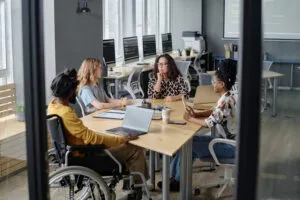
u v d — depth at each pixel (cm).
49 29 483
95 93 429
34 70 200
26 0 196
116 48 798
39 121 202
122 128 345
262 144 163
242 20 155
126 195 380
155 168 420
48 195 209
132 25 837
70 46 511
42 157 204
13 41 359
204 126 353
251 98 156
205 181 420
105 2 746
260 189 165
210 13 1030
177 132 335
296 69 859
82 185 317
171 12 1032
